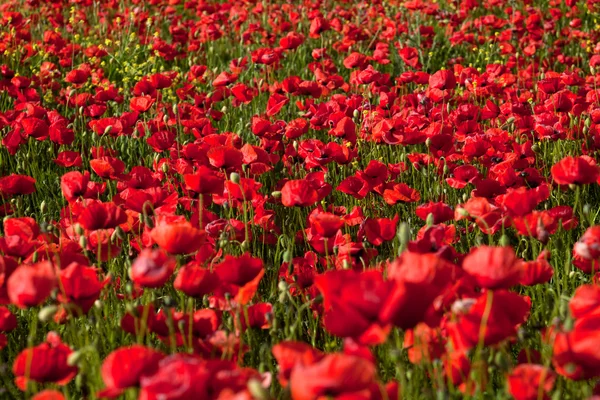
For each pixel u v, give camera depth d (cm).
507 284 200
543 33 858
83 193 328
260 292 356
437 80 535
